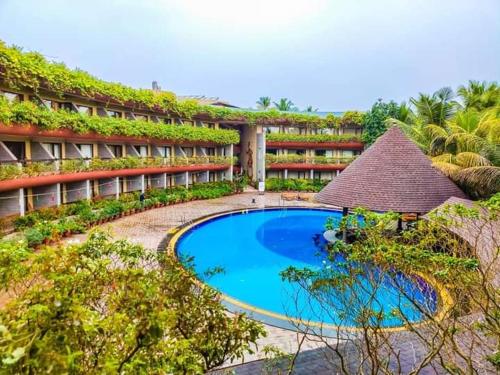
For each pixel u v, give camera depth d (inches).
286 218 1033.5
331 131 1658.5
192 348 122.1
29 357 70.5
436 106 1048.2
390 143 698.8
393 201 614.2
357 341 247.8
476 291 187.8
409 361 233.6
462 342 199.3
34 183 673.6
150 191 1107.9
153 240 681.6
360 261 195.0
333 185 722.8
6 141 705.0
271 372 238.4
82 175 829.8
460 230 275.9
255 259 656.4
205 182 1403.8
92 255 119.8
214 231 877.8
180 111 1262.3
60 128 761.0
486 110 868.6
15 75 639.8
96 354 86.7
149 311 93.1
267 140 1599.4
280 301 447.8
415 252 180.5
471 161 729.6
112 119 937.5
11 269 104.5
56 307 79.0
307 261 644.7
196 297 136.6
